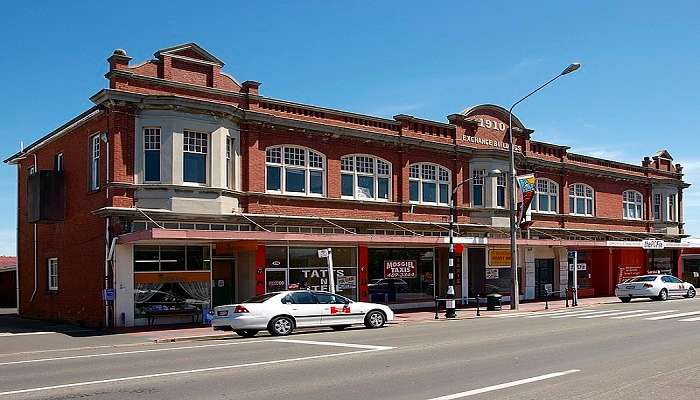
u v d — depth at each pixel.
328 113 27.55
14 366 13.51
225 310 19.06
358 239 25.25
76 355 15.45
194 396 9.49
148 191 22.20
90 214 23.47
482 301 32.97
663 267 45.78
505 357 13.23
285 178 26.14
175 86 23.11
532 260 36.03
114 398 9.45
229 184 24.45
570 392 9.48
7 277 38.44
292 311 19.30
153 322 22.55
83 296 23.86
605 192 41.69
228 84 24.69
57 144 27.25
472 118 33.56
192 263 23.58
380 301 28.98
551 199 38.09
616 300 35.88
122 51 22.05
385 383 10.39
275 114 25.81
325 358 13.34
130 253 22.14
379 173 29.41
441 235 31.25
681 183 47.47
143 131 22.50
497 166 33.69
